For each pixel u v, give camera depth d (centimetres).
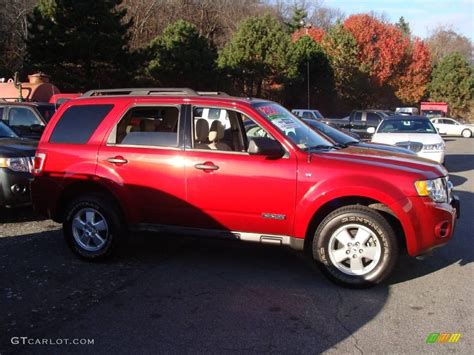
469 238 690
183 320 428
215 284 512
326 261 502
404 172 490
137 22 4578
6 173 741
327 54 4750
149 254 611
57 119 601
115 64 2852
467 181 1286
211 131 544
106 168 563
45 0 2720
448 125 3994
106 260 575
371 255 494
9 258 590
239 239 530
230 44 3888
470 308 454
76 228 582
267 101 598
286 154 511
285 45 3803
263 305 460
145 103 562
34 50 2684
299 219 502
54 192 587
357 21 5241
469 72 6781
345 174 491
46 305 457
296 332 407
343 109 4966
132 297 477
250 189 512
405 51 5622
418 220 483
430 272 550
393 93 5650
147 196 550
